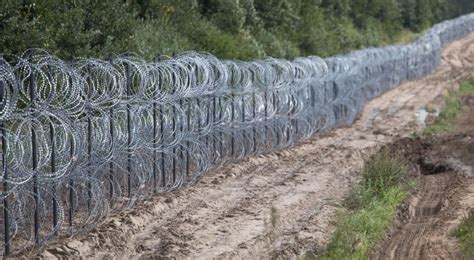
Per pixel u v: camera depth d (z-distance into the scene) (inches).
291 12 5196.9
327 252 1598.2
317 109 2871.6
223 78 2075.5
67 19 2573.8
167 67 1839.3
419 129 3452.3
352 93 3390.7
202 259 1488.7
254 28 4552.2
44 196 1507.1
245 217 1800.0
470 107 4244.6
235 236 1643.7
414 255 1640.0
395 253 1662.2
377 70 4372.5
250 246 1576.0
